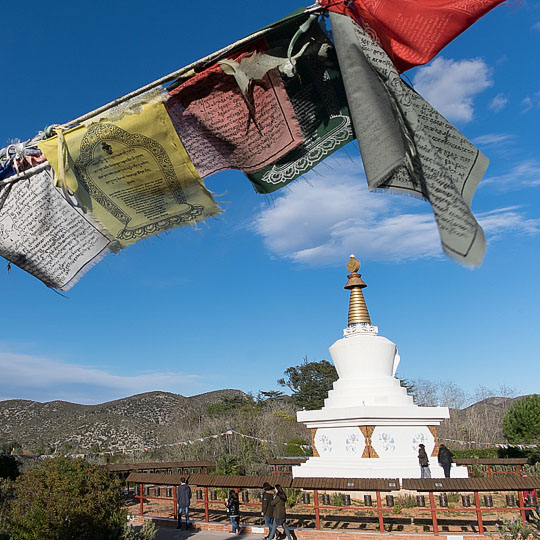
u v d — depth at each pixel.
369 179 3.75
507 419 34.09
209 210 4.71
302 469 21.91
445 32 3.81
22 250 5.04
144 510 22.41
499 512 18.44
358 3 3.93
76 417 84.50
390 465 20.59
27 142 4.81
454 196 3.51
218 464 30.27
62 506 11.62
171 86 4.38
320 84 4.31
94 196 4.74
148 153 4.55
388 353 23.55
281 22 3.99
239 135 4.48
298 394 63.22
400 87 3.79
